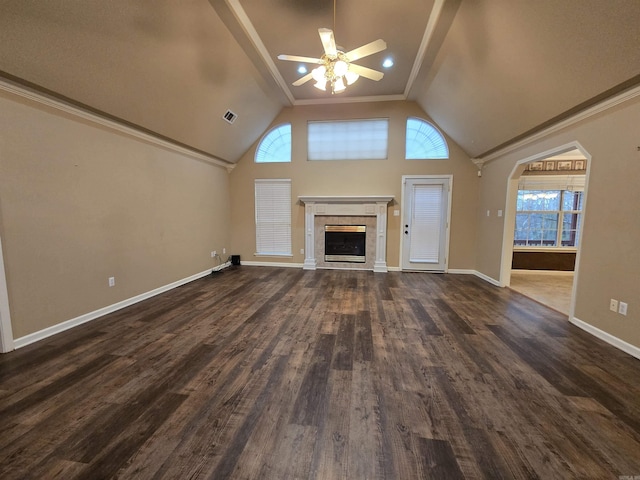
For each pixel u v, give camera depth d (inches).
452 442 61.2
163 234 173.3
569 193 239.1
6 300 97.8
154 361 93.6
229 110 185.9
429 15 123.3
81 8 89.3
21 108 100.7
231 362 93.4
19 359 93.8
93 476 52.6
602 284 111.7
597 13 81.9
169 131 163.6
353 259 241.1
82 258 124.0
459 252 230.1
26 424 65.2
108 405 72.1
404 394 77.5
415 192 231.6
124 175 144.7
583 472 54.0
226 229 249.8
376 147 234.4
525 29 102.0
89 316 127.3
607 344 107.5
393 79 190.7
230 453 58.1
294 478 52.9
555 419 68.1
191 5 110.4
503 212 188.5
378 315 136.7
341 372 88.0
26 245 103.3
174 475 53.1
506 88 133.9
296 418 68.1
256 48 145.5
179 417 68.1
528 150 161.2
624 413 70.1
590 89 103.3
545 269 240.4
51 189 111.1
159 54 120.3
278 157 246.8
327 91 210.4
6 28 82.0
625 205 101.8
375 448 59.6
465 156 223.3
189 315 135.1
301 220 245.6
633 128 98.6
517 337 113.4
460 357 97.5
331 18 126.5
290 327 121.9
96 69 108.0
